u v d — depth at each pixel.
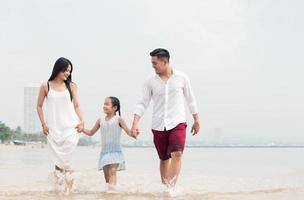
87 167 11.71
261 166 12.91
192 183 7.37
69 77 6.84
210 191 6.36
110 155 6.78
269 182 7.66
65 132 6.55
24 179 8.16
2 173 9.66
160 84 6.49
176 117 6.45
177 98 6.51
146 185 7.02
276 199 5.54
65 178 6.40
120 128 6.93
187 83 6.62
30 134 115.50
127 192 6.23
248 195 5.91
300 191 6.34
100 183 7.25
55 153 6.53
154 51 6.44
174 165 6.29
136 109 6.65
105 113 6.98
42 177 8.62
